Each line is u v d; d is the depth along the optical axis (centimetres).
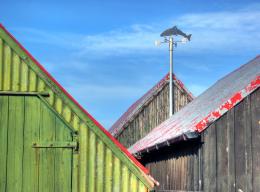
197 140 1456
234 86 1712
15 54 1185
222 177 1438
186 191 1566
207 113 1528
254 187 1436
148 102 3641
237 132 1452
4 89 1178
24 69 1184
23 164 1170
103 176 1188
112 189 1188
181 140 1490
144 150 1980
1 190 1160
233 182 1438
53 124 1181
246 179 1440
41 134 1178
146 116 3634
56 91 1185
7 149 1170
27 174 1169
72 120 1187
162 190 1884
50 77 1187
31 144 1174
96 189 1184
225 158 1444
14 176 1166
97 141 1192
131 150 2556
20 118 1177
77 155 1184
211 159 1441
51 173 1174
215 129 1448
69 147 1180
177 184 1675
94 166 1187
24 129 1176
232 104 1453
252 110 1460
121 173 1195
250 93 1459
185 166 1586
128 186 1193
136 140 3619
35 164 1172
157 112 3647
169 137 1661
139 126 3628
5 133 1172
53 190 1171
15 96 1180
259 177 1441
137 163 1201
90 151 1188
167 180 1812
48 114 1183
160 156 1936
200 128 1439
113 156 1195
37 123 1179
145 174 1197
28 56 1185
